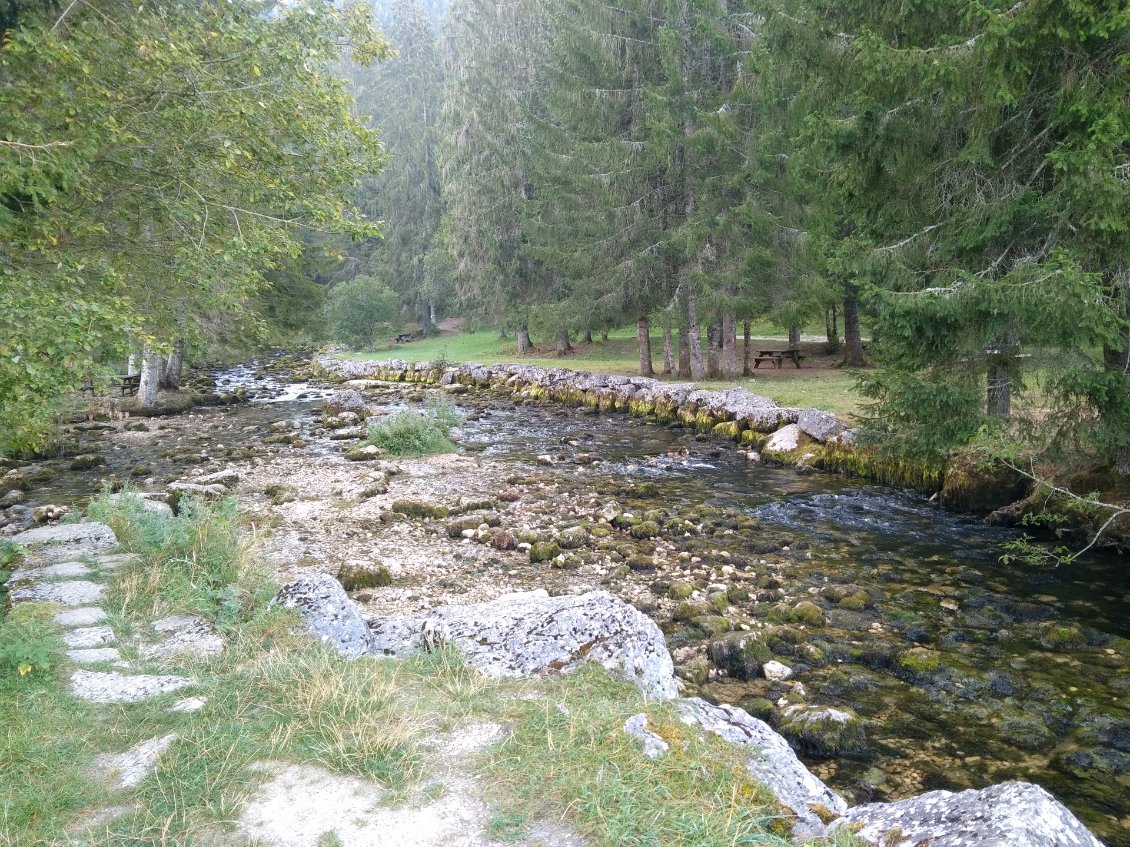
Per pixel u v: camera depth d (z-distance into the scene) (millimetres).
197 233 8281
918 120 9773
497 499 11789
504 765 3225
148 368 22031
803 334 36969
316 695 3791
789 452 14953
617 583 8156
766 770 3398
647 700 4066
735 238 21188
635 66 24016
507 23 36469
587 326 25406
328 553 8930
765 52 13266
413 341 49125
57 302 5781
